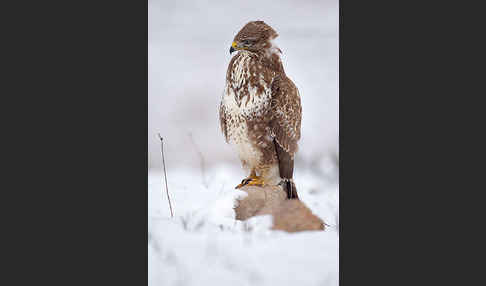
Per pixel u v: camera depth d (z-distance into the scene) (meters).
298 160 16.80
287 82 11.29
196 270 8.27
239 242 9.11
